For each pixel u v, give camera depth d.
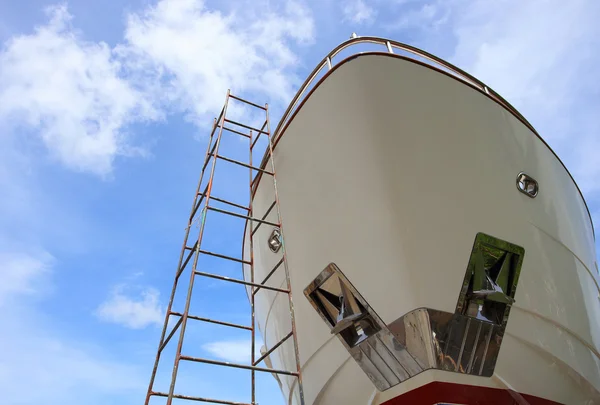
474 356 4.19
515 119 5.12
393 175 4.29
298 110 5.20
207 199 5.16
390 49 5.09
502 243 4.50
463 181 4.46
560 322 4.80
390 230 4.19
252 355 5.06
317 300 5.00
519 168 4.91
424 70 4.66
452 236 4.27
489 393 4.27
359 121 4.52
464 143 4.59
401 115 4.47
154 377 4.12
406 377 4.20
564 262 5.14
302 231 5.11
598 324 5.56
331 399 5.12
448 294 4.12
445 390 4.04
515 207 4.71
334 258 4.67
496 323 4.34
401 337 4.13
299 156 5.20
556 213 5.22
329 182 4.77
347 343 4.63
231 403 3.94
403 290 4.07
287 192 5.36
